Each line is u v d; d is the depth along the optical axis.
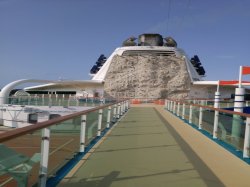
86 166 6.42
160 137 10.78
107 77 73.50
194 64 87.38
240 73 15.62
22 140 6.62
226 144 9.08
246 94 59.78
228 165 6.67
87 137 9.16
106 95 71.06
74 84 73.81
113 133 11.80
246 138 7.27
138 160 7.05
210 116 11.64
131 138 10.51
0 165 3.99
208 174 5.93
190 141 9.91
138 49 76.69
